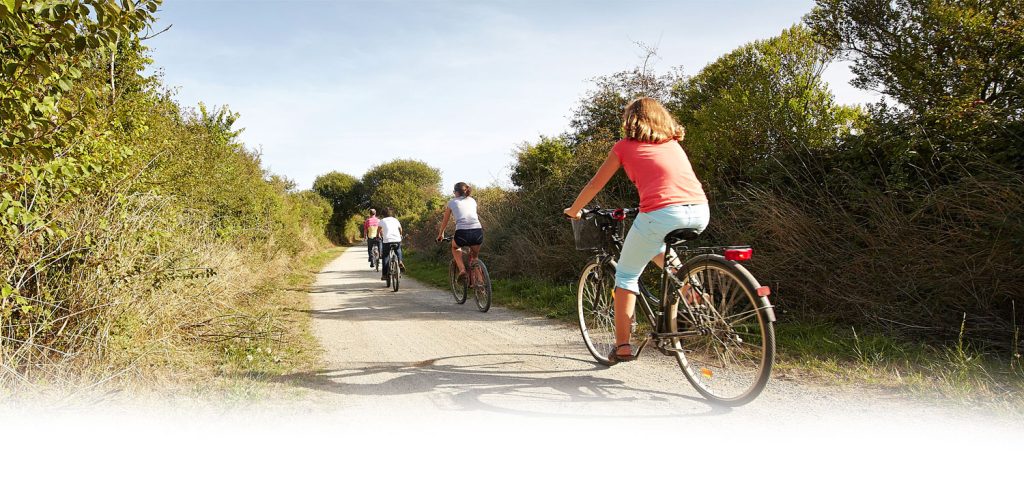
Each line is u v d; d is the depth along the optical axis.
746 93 7.46
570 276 9.98
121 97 6.41
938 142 5.46
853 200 5.80
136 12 3.37
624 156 3.45
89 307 4.05
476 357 4.94
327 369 4.59
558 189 11.62
